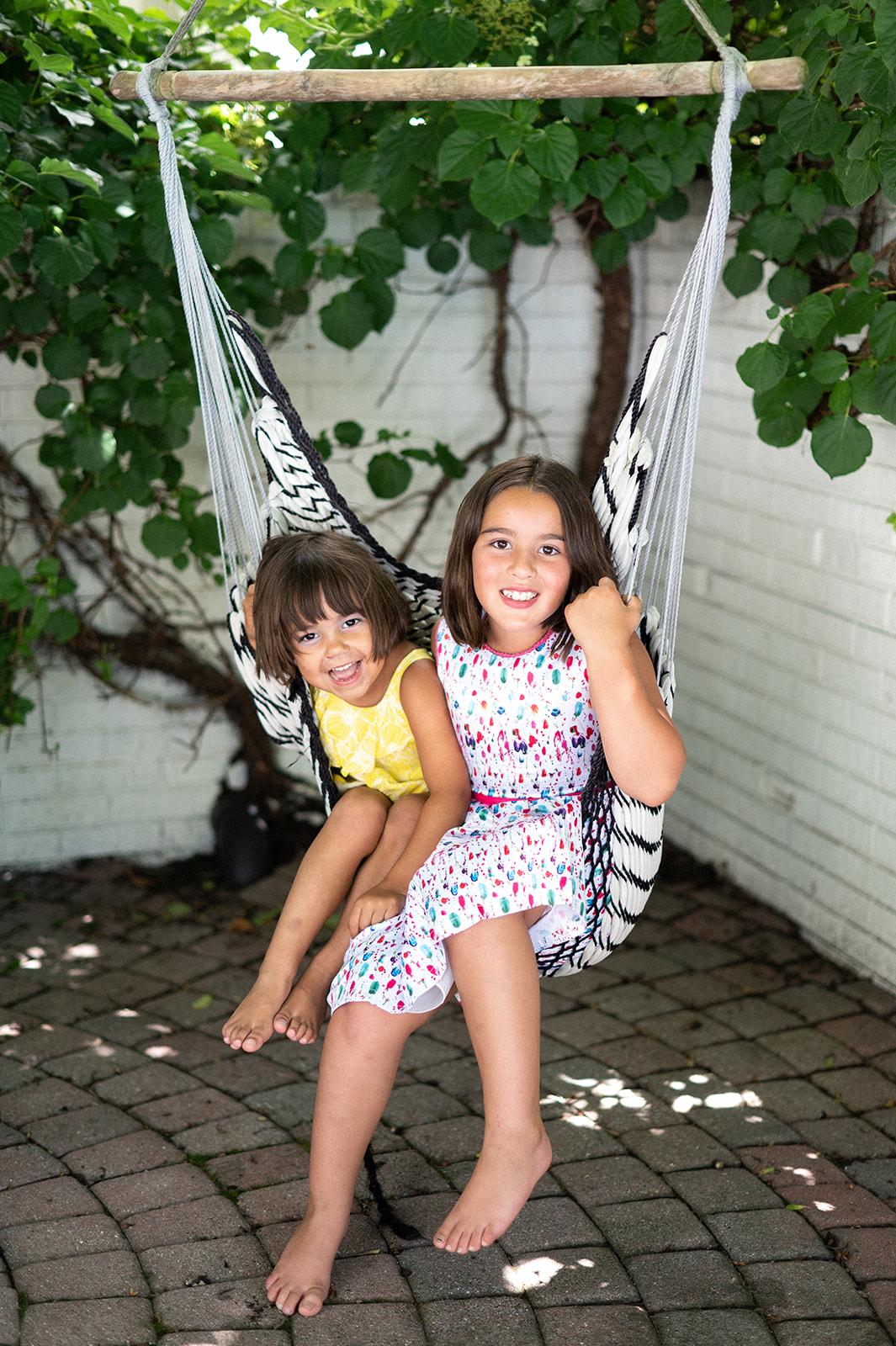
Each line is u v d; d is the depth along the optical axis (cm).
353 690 212
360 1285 197
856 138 232
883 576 282
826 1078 259
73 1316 188
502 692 202
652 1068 263
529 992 181
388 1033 184
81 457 304
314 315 351
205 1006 290
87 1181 224
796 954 314
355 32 296
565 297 367
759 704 336
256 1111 248
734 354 333
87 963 310
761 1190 222
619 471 197
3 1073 259
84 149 285
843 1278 199
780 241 271
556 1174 227
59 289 294
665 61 278
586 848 192
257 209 336
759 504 328
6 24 268
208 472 358
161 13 312
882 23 210
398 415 365
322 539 211
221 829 363
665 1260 203
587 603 182
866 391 246
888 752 285
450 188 323
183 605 362
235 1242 207
